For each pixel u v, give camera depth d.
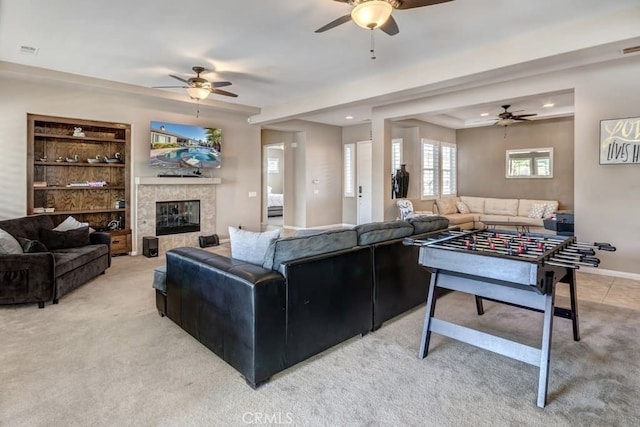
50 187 5.39
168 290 3.15
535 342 2.82
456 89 5.55
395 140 8.88
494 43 4.03
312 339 2.50
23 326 3.10
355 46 4.09
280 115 7.04
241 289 2.24
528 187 8.68
